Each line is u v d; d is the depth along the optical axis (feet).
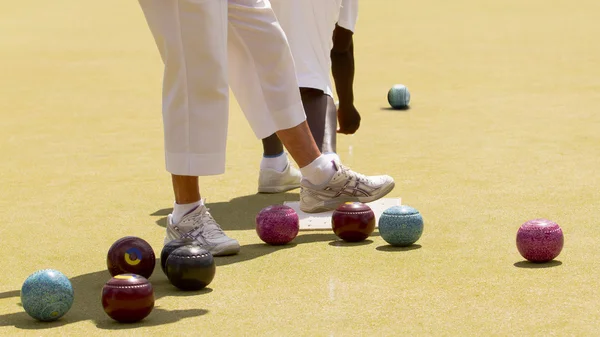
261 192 20.53
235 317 12.28
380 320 11.96
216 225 15.56
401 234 15.44
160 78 42.29
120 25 70.08
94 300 13.24
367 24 65.72
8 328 12.03
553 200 18.61
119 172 22.94
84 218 18.39
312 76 18.80
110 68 46.24
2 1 95.55
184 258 13.44
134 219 18.26
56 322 12.27
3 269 14.97
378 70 42.63
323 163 17.43
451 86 36.96
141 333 11.75
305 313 12.35
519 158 22.97
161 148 26.17
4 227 17.74
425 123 28.78
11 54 52.70
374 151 24.48
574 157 22.90
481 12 72.64
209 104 14.78
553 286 13.21
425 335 11.37
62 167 23.71
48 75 43.98
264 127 16.66
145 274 14.16
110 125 30.32
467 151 24.11
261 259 15.15
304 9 18.75
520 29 58.70
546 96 33.45
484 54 46.96
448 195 19.30
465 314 12.11
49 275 12.31
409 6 81.05
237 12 15.75
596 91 34.22
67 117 32.07
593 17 65.05
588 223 16.79
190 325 12.01
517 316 11.98
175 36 14.51
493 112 30.42
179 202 15.48
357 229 15.92
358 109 32.09
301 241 16.34
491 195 19.20
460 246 15.53
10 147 26.71
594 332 11.34
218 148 14.97
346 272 14.21
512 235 16.15
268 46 16.06
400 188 20.07
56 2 94.73
